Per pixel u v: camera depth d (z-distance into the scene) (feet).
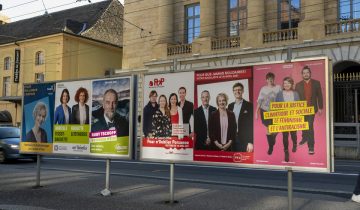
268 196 32.76
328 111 23.76
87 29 150.30
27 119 37.68
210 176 48.01
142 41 118.52
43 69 144.36
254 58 91.25
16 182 39.78
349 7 85.66
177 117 29.76
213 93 28.30
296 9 92.89
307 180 44.11
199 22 108.78
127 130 31.65
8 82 156.56
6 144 64.28
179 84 29.84
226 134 27.53
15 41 151.64
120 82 32.30
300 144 24.53
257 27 92.99
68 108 35.14
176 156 29.60
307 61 24.67
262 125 26.07
